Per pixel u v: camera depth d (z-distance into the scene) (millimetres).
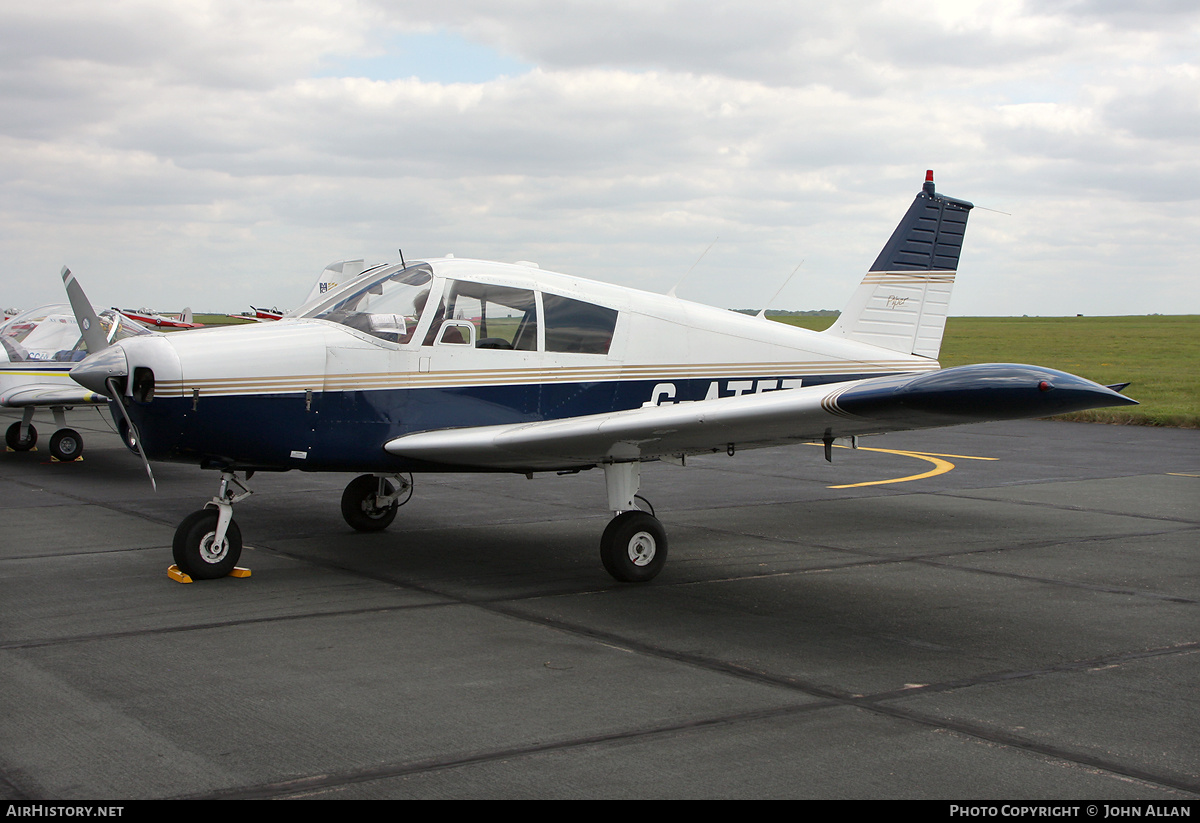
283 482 9586
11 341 11258
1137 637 4273
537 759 2846
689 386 6441
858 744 2984
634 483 5492
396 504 6961
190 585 5152
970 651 4043
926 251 7590
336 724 3117
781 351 6836
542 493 8898
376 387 5477
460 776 2721
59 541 6391
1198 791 2662
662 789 2645
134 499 8359
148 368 5031
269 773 2729
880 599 4980
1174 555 6148
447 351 5660
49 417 17516
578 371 6031
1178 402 18875
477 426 5754
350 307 5684
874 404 3963
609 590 5160
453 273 5754
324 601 4820
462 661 3830
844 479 9969
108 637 4121
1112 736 3070
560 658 3893
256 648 3982
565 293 6059
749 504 8312
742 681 3617
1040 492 9016
